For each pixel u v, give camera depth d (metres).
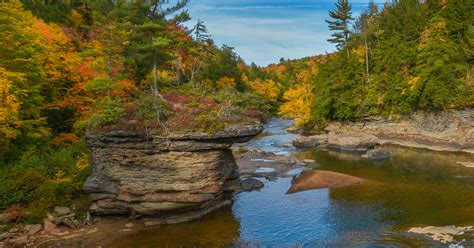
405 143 54.75
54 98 34.28
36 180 25.38
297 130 72.69
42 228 22.66
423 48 55.56
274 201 28.80
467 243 19.31
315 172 35.50
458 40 54.84
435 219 23.45
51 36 35.69
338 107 65.50
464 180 32.91
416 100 53.88
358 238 21.00
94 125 24.80
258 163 41.66
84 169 27.36
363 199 28.44
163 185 23.80
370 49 67.12
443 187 30.92
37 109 30.81
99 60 27.98
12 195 24.03
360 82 64.25
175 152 23.89
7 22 26.83
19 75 25.56
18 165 26.70
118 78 27.30
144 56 27.97
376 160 43.56
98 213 24.61
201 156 24.33
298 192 31.00
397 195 29.12
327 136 56.09
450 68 51.81
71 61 34.84
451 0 56.47
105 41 28.23
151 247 20.58
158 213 24.11
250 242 21.11
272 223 24.16
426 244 19.53
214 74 74.25
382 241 20.28
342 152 49.41
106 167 24.64
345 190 30.95
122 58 29.27
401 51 58.12
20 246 20.47
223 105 27.23
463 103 49.19
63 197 25.17
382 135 58.84
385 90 59.88
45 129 30.89
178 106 26.36
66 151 30.25
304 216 25.30
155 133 23.67
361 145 49.75
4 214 22.58
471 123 48.91
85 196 25.88
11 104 24.05
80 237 21.89
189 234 22.52
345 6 70.50
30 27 32.44
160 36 28.31
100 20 28.12
